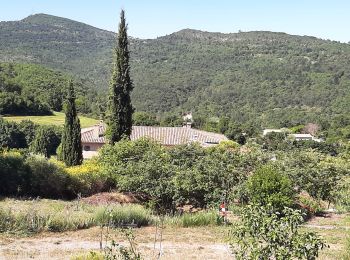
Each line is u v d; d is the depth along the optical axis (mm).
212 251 13984
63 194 23188
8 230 14766
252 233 7117
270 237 6926
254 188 19562
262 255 6930
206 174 21859
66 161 32812
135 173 21453
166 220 18109
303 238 6953
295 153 26688
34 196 22359
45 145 63719
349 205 24672
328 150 64812
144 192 21703
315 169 24344
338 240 15977
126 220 17109
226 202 21609
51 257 12398
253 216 7156
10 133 66875
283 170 24359
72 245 13844
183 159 23688
